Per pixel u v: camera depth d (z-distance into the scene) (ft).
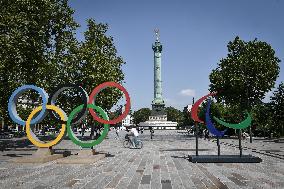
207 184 37.60
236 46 182.09
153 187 35.68
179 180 40.42
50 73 126.00
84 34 163.32
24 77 113.50
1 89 104.32
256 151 87.56
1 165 57.31
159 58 402.72
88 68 150.71
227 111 199.00
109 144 126.41
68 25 130.00
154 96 418.51
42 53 116.37
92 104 68.39
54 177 43.09
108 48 165.68
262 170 50.06
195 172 47.75
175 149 96.63
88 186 36.27
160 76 409.69
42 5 113.70
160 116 430.20
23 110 182.70
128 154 78.95
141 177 42.91
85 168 52.75
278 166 55.31
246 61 171.63
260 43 177.37
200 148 100.73
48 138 175.01
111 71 154.81
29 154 78.38
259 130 208.74
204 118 64.23
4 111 108.37
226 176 43.88
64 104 156.15
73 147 109.50
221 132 62.44
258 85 170.50
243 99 180.75
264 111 186.09
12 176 44.04
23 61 108.58
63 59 136.67
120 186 36.27
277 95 173.99
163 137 199.93
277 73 172.24
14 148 99.66
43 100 67.72
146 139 171.01
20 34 104.47
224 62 184.14
